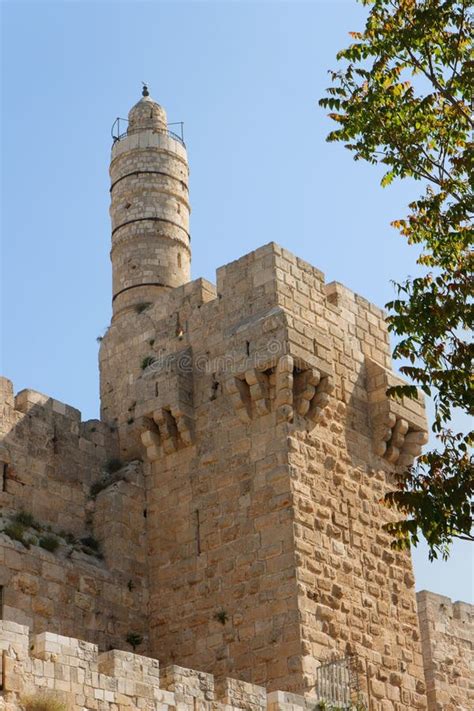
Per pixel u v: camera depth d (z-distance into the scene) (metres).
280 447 38.91
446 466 28.89
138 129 48.81
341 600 38.28
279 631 37.00
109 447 43.00
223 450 40.31
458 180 30.62
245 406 39.97
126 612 39.47
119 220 47.38
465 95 30.62
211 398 41.22
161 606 39.84
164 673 30.19
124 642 39.03
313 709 33.06
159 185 47.69
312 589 37.53
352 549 39.41
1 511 38.97
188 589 39.47
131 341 44.41
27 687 27.27
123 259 46.56
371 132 30.77
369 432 41.97
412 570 41.28
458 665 49.41
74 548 39.69
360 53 30.84
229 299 42.03
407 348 29.62
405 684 39.19
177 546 40.28
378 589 39.72
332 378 40.44
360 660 38.00
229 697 30.98
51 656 27.95
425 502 28.33
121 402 43.84
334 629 37.62
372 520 40.53
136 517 41.19
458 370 29.23
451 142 30.83
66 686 27.92
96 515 41.09
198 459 40.84
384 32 30.75
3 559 37.09
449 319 29.64
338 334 42.41
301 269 42.12
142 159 48.09
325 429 40.31
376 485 41.25
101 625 38.69
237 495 39.44
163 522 40.94
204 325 42.41
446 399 29.25
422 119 30.86
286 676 36.38
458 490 28.44
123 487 41.22
